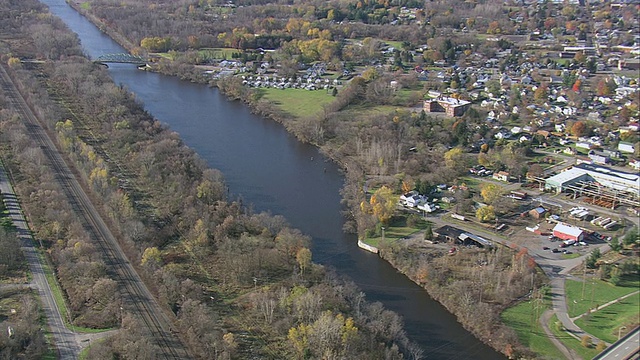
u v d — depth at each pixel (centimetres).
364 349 16662
